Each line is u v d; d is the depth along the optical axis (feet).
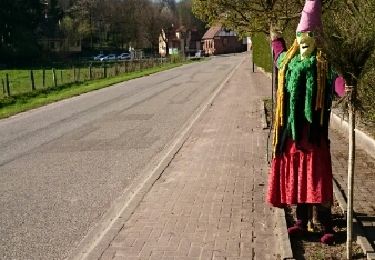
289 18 36.91
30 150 37.04
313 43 15.39
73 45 289.74
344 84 15.11
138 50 309.22
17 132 46.24
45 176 28.81
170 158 30.83
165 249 16.67
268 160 28.48
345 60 14.33
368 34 14.88
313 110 15.51
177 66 178.29
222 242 16.97
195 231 18.13
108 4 328.90
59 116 55.98
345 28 15.75
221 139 36.22
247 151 31.48
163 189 24.00
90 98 75.05
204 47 371.35
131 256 16.31
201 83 93.66
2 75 151.84
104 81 111.24
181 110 55.52
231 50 360.07
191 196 22.53
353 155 14.78
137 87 91.30
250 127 40.81
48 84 106.73
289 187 16.19
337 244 16.16
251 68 137.28
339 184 22.59
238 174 25.91
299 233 16.98
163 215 20.12
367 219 17.93
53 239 19.07
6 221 21.40
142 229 18.70
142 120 49.16
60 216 21.65
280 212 18.99
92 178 27.76
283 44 17.57
